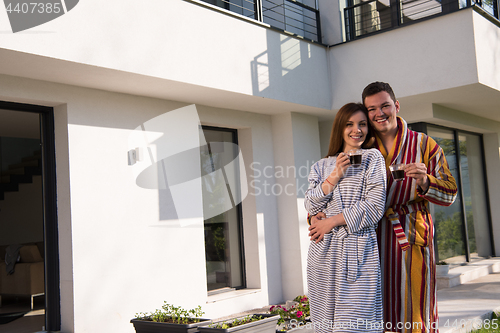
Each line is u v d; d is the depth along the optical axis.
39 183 7.82
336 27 6.31
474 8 5.20
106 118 4.42
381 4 6.28
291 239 6.12
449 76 5.32
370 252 1.94
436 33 5.40
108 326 4.23
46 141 4.22
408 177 2.04
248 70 4.96
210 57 4.55
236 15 4.86
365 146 2.16
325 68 6.14
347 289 1.91
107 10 3.72
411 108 6.41
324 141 7.07
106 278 4.26
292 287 6.09
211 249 5.61
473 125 7.54
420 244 2.03
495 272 7.59
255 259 5.93
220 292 5.64
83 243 4.12
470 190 8.08
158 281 4.68
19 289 5.61
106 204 4.33
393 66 5.70
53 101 4.05
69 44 3.46
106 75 3.91
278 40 5.41
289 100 5.48
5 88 3.76
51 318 4.11
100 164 4.32
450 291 5.98
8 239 7.44
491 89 5.50
